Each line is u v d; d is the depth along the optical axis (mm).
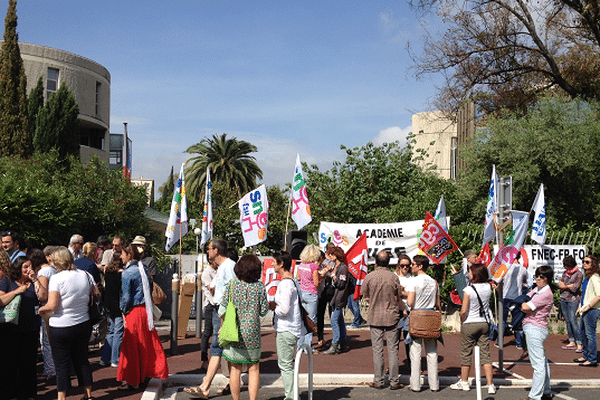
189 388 7367
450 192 20906
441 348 11445
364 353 10641
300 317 7105
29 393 6867
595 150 19703
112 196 19875
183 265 20859
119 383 7766
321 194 24406
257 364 6746
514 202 19359
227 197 46312
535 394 7410
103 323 9945
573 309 11383
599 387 8570
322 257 11086
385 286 8008
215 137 51312
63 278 6520
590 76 23250
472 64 22031
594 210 19156
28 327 6832
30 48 33188
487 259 11445
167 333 12680
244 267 6660
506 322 12133
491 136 19859
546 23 21438
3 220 14945
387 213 21688
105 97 38531
